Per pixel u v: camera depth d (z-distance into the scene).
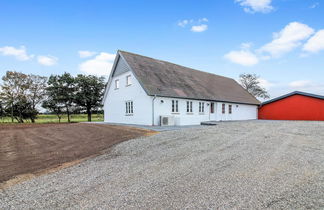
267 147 6.57
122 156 5.82
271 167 4.45
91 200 3.03
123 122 17.53
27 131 12.90
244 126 13.39
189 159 5.27
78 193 3.31
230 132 10.13
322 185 3.42
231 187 3.38
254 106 26.97
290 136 8.83
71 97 29.25
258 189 3.28
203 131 10.49
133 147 6.91
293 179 3.72
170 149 6.47
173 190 3.32
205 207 2.70
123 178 3.98
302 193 3.11
